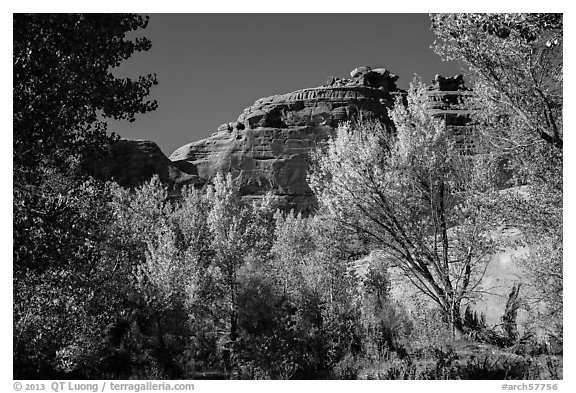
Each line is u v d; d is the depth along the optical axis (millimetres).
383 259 19047
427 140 17812
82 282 12742
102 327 20609
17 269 10258
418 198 18203
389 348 16844
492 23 12578
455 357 13578
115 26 11445
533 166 14078
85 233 11180
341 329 20609
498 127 14820
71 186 11211
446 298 17312
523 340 14289
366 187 17969
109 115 11359
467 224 16922
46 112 9961
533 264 13633
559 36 12359
